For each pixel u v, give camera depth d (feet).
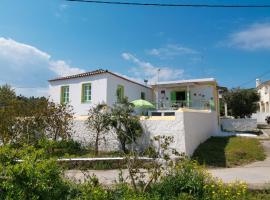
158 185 23.95
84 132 51.96
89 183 22.86
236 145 55.42
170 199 22.20
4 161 21.18
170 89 90.43
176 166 24.76
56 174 21.34
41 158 22.03
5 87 88.38
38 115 45.68
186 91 88.74
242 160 46.60
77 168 37.96
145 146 46.75
